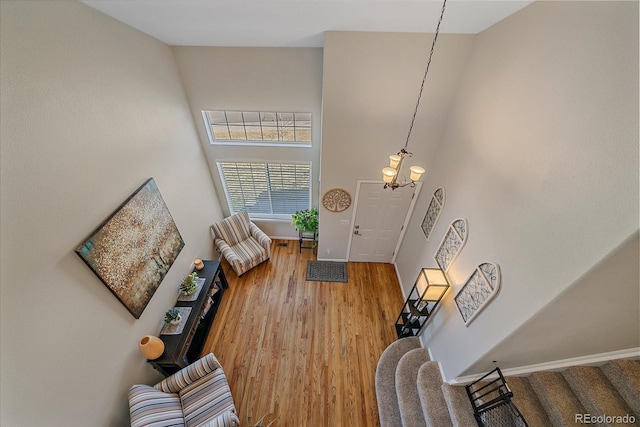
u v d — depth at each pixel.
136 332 2.73
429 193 3.85
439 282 3.08
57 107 1.87
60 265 1.89
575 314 1.79
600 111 1.48
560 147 1.73
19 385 1.62
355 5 2.11
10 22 1.56
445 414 2.65
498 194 2.34
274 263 5.10
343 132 3.57
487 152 2.54
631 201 1.29
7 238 1.56
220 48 3.40
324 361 3.55
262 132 4.36
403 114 3.40
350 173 3.98
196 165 4.22
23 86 1.64
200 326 3.88
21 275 1.64
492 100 2.50
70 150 1.97
